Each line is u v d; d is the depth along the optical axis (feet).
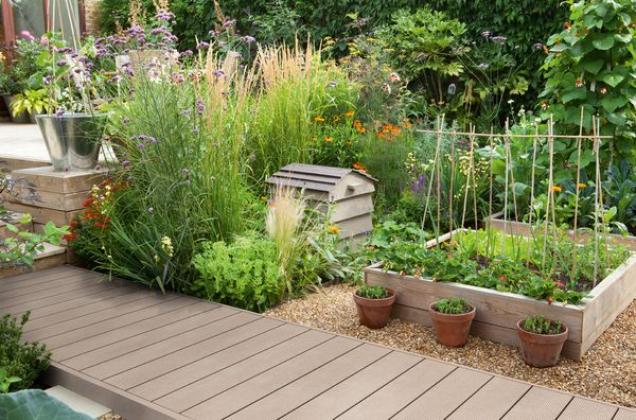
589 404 8.37
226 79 15.76
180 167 13.67
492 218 16.67
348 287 14.16
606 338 11.02
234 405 8.48
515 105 26.55
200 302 12.88
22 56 30.58
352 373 9.42
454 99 26.58
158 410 8.37
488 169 18.56
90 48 15.69
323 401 8.56
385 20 28.27
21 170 16.38
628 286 12.34
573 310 10.07
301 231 14.71
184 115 13.82
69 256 15.74
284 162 17.81
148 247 13.70
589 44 15.53
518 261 12.19
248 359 9.98
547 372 9.87
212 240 14.12
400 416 8.13
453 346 10.85
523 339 10.01
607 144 16.39
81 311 12.38
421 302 11.84
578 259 12.27
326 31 29.73
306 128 18.24
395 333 11.55
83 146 15.84
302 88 18.75
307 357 10.03
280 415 8.20
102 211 14.30
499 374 9.64
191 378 9.33
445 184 17.97
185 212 13.65
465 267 11.62
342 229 15.49
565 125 16.70
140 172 14.57
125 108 14.76
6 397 3.38
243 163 15.64
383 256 12.28
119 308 12.54
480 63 26.12
